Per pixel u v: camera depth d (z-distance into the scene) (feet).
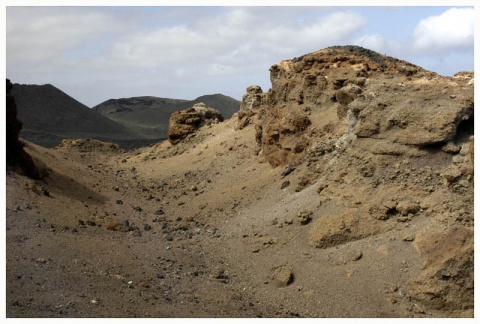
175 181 119.24
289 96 108.17
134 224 86.53
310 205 80.38
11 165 84.84
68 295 59.72
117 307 59.00
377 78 100.99
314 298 65.36
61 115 307.78
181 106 407.44
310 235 74.49
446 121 75.31
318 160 90.79
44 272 63.21
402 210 71.41
